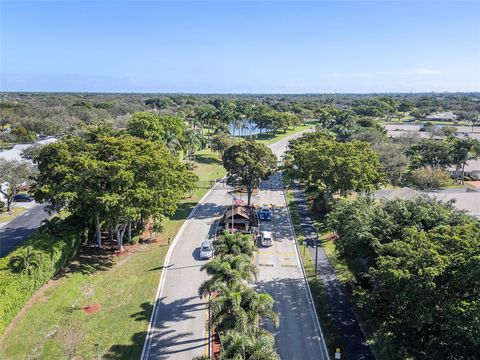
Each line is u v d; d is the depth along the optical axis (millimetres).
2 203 56938
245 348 21375
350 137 103250
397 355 24656
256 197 69438
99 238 43812
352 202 38188
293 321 31766
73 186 38312
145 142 46500
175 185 45562
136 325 30781
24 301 30781
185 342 28891
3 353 26250
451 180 80562
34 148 74312
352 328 30875
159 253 44094
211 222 55000
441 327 22031
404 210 32188
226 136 102688
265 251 45531
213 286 27219
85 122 133125
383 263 24812
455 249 24516
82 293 35031
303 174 58375
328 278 39062
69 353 27141
